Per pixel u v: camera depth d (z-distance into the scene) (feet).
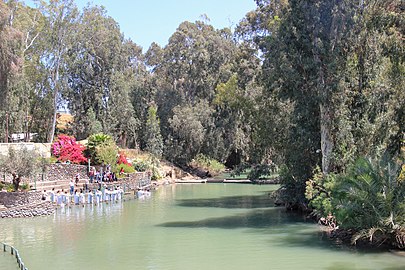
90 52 180.86
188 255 51.21
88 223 75.00
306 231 66.59
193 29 217.36
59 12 163.22
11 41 98.32
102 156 127.24
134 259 49.37
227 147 192.03
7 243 58.23
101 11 194.90
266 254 51.26
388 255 49.24
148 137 189.06
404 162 57.31
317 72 73.51
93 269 45.14
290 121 86.58
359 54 73.46
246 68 133.08
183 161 199.52
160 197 119.03
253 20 134.10
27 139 169.58
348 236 58.03
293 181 90.07
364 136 71.26
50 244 57.52
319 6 72.43
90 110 174.40
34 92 171.42
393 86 68.90
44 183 104.68
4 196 82.64
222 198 115.96
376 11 70.13
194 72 205.98
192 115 192.34
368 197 51.37
